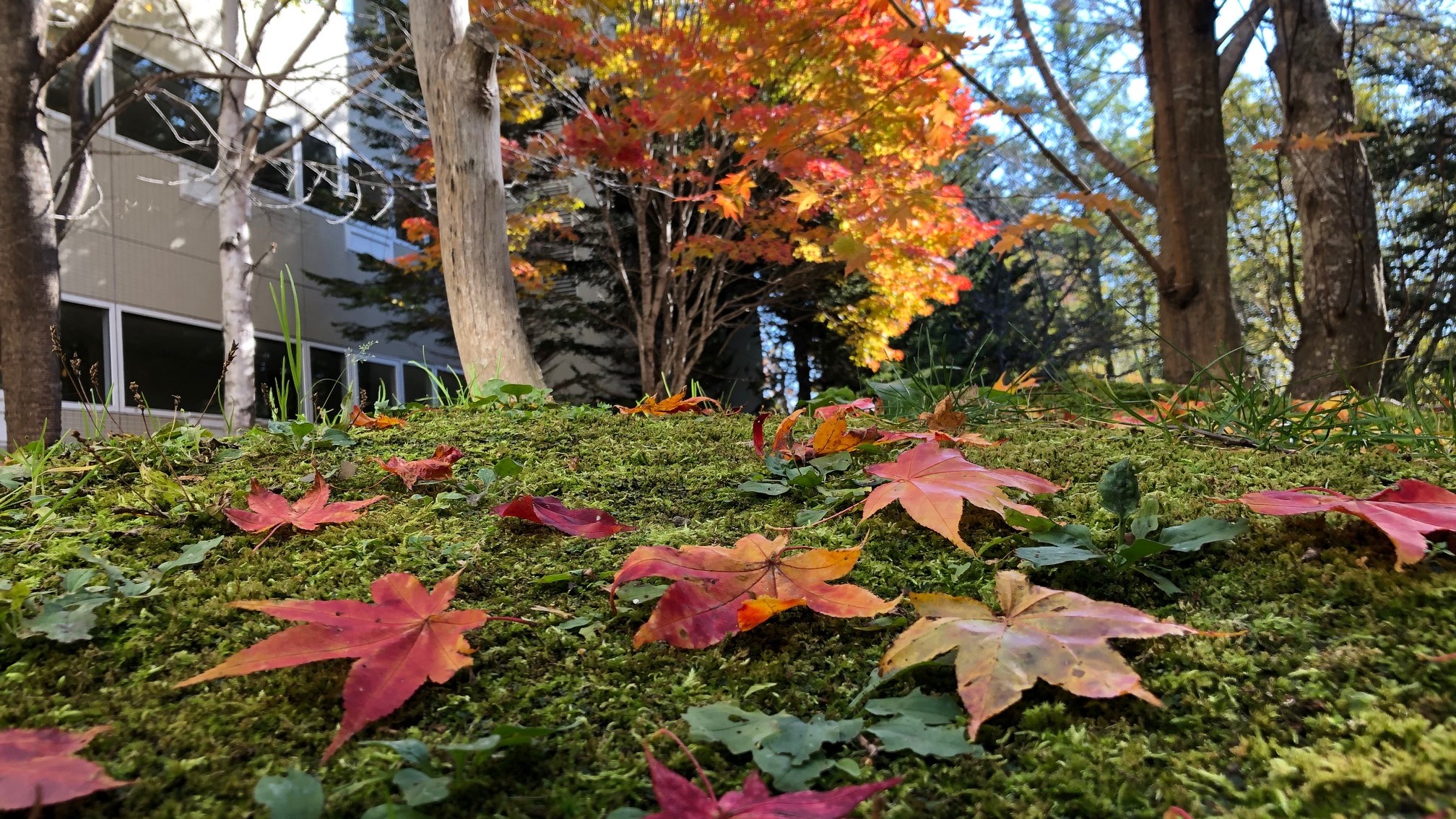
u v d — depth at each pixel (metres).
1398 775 0.65
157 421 2.12
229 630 1.02
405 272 10.82
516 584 1.16
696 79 5.05
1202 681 0.83
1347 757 0.69
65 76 8.11
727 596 0.97
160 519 1.41
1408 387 1.88
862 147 6.53
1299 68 5.14
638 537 1.32
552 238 10.77
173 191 9.23
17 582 1.10
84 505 1.51
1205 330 4.19
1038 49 4.82
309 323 11.03
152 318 8.95
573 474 1.68
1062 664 0.77
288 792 0.64
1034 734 0.78
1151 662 0.88
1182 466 1.53
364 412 2.41
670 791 0.59
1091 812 0.67
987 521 1.28
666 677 0.91
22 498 1.54
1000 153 10.73
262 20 8.06
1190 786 0.69
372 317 12.28
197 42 6.95
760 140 5.26
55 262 5.16
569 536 1.34
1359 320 4.86
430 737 0.80
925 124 5.59
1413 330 7.31
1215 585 1.03
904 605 1.05
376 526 1.38
